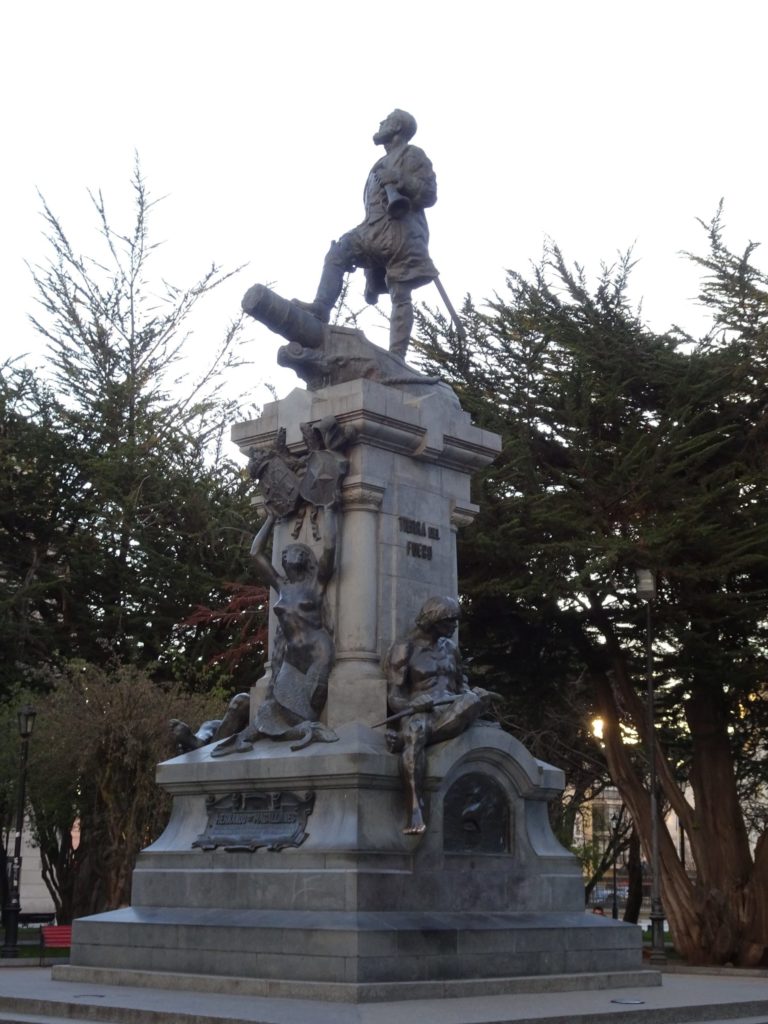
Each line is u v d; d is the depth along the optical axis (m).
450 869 13.42
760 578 29.78
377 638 14.44
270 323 15.79
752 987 14.84
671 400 29.53
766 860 30.22
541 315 30.28
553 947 13.57
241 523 38.25
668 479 28.30
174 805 14.69
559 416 29.28
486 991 12.33
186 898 13.70
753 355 29.66
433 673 14.09
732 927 30.06
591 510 28.92
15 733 29.19
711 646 28.38
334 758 13.07
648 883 63.28
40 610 38.78
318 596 14.55
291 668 14.42
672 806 32.56
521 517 28.14
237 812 13.88
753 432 30.06
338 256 16.66
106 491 37.81
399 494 15.08
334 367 15.91
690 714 31.73
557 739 38.03
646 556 27.42
